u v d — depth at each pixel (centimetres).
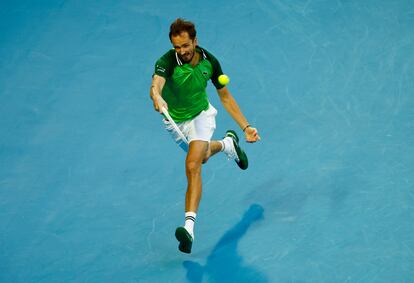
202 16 3600
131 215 2520
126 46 3431
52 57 3366
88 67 3303
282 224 2456
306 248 2352
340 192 2577
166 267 2303
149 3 3719
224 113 3008
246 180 2659
